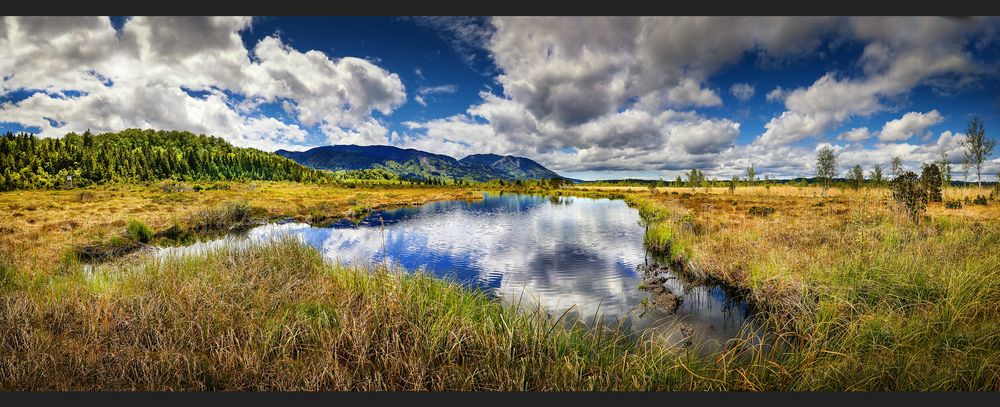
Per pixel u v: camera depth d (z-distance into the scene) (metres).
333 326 7.15
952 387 5.13
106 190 74.69
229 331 6.59
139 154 139.88
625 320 10.17
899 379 5.35
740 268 12.80
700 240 17.78
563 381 5.81
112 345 6.53
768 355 6.64
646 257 18.47
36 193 63.69
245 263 11.27
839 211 27.28
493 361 6.25
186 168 144.38
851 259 10.62
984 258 9.29
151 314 7.36
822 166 57.25
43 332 6.93
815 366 5.88
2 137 117.50
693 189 82.81
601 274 15.40
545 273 15.80
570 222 34.25
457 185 151.38
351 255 19.22
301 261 11.91
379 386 5.73
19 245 16.72
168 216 30.52
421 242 23.66
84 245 17.89
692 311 10.66
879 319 6.91
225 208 32.88
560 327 8.25
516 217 39.38
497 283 14.39
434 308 7.55
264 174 165.62
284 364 6.15
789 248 13.96
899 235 13.17
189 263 11.29
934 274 8.62
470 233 27.75
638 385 5.70
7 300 7.92
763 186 76.56
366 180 159.50
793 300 9.10
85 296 8.28
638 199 58.44
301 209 43.47
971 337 5.95
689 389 5.67
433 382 5.88
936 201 27.53
